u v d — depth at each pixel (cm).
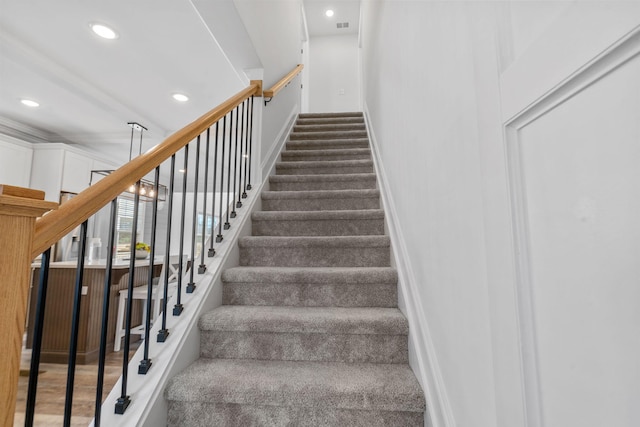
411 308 124
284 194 232
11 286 59
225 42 222
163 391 107
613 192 34
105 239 500
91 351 251
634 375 32
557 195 42
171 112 379
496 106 54
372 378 111
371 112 323
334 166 279
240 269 161
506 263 51
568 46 38
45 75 279
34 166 393
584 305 38
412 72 130
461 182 76
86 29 232
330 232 205
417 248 123
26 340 260
